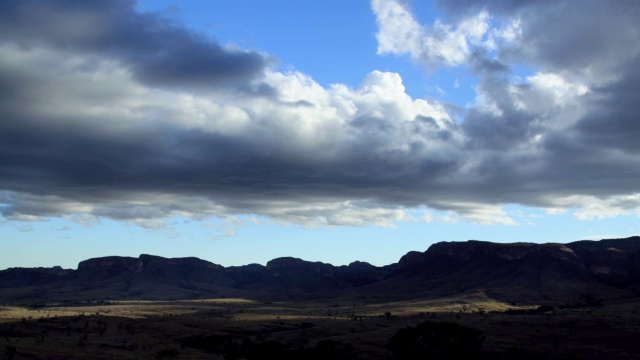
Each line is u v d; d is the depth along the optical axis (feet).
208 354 602.03
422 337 637.71
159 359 510.17
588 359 610.24
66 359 456.86
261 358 641.81
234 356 608.60
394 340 641.81
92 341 639.35
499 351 653.71
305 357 631.97
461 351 624.18
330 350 648.38
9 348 475.31
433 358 613.52
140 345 636.07
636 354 625.82
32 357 456.04
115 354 515.91
